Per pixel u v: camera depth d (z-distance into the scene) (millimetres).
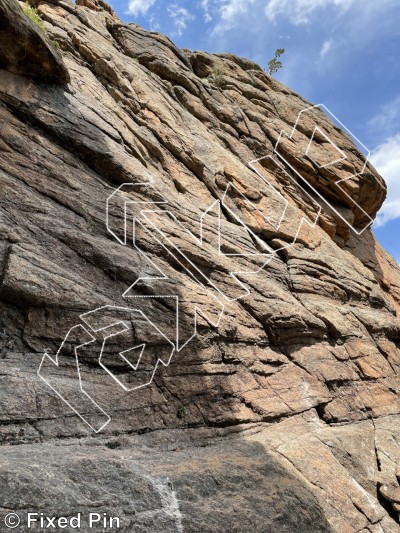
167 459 5148
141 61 15258
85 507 3717
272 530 4504
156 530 3893
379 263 17938
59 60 8891
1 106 7816
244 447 6121
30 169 7402
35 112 8195
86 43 12555
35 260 6160
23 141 7637
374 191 17438
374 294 13016
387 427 8516
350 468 6688
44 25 12266
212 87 16375
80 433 5094
